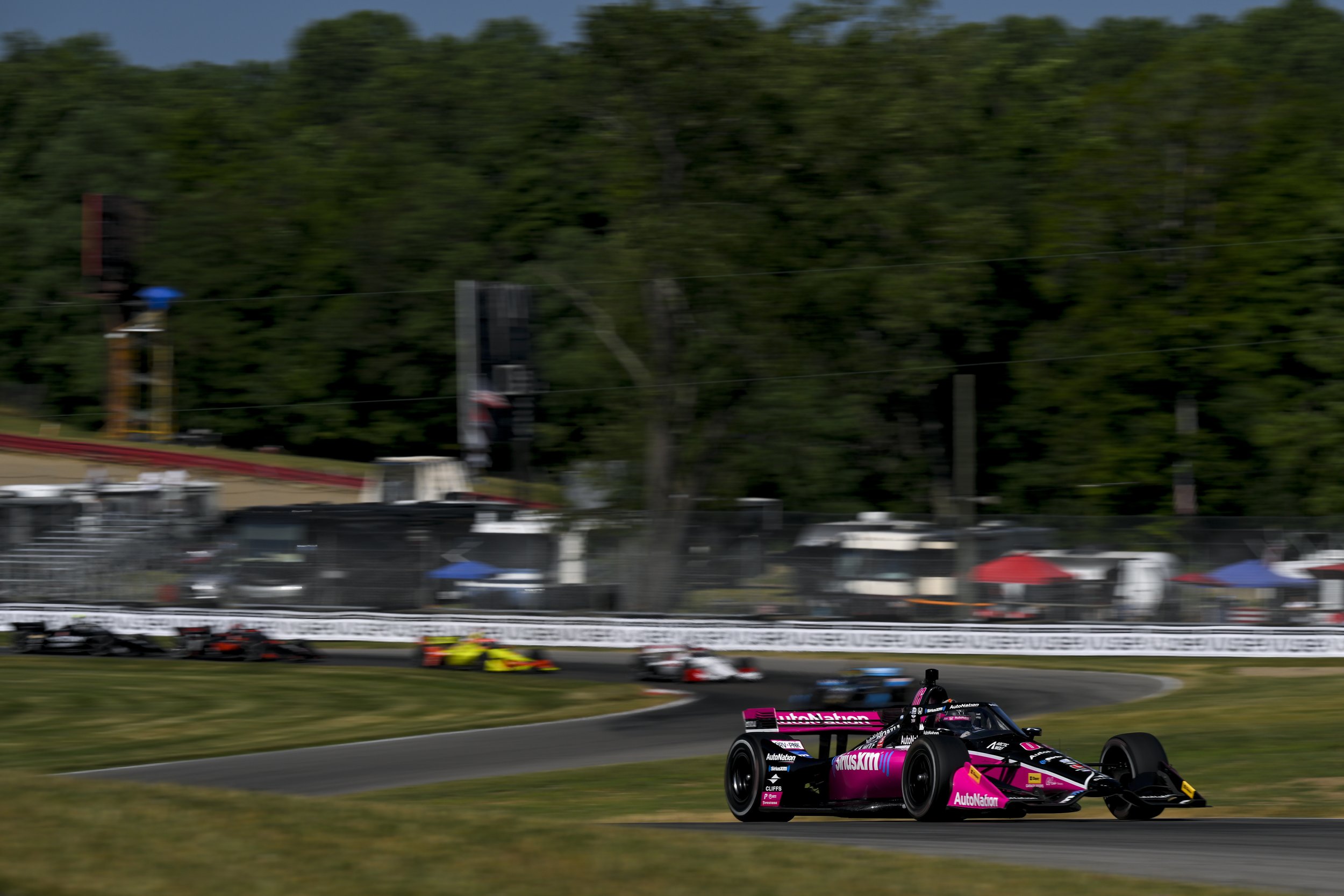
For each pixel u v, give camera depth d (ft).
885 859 106.32
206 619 513.04
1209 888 96.27
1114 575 452.35
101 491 575.79
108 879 94.94
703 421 609.83
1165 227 635.25
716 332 582.76
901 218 572.10
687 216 554.46
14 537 548.72
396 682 388.16
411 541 509.76
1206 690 351.46
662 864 102.58
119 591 531.50
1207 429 636.48
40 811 117.50
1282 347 606.96
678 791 202.90
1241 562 447.01
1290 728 244.63
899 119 558.56
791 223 582.76
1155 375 608.19
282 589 516.32
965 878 99.04
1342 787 171.12
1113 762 141.18
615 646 482.28
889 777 147.64
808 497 615.98
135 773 241.76
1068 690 363.15
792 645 468.34
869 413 637.30
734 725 301.22
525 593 496.23
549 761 253.24
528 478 641.40
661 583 488.02
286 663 435.94
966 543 463.42
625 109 567.18
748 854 107.65
